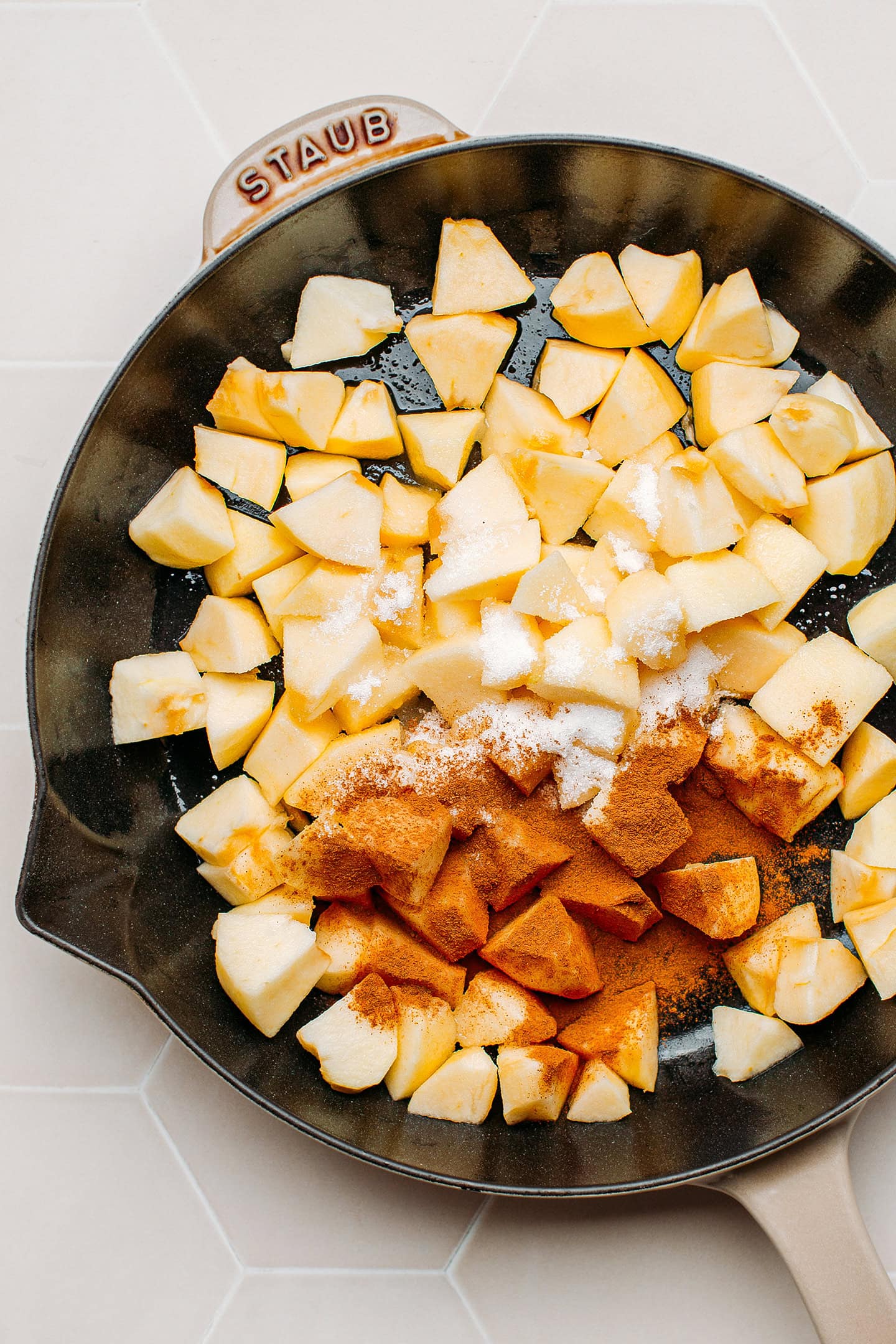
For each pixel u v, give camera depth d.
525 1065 0.48
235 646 0.49
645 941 0.50
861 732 0.49
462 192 0.48
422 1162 0.48
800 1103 0.48
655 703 0.49
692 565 0.48
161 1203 0.51
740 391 0.49
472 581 0.48
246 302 0.49
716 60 0.51
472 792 0.49
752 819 0.50
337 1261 0.50
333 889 0.49
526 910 0.49
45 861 0.46
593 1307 0.50
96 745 0.49
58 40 0.52
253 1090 0.46
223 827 0.49
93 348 0.52
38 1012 0.51
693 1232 0.50
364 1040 0.48
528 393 0.49
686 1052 0.50
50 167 0.52
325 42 0.51
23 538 0.51
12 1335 0.50
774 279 0.50
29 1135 0.51
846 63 0.51
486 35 0.51
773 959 0.49
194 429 0.50
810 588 0.50
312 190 0.48
